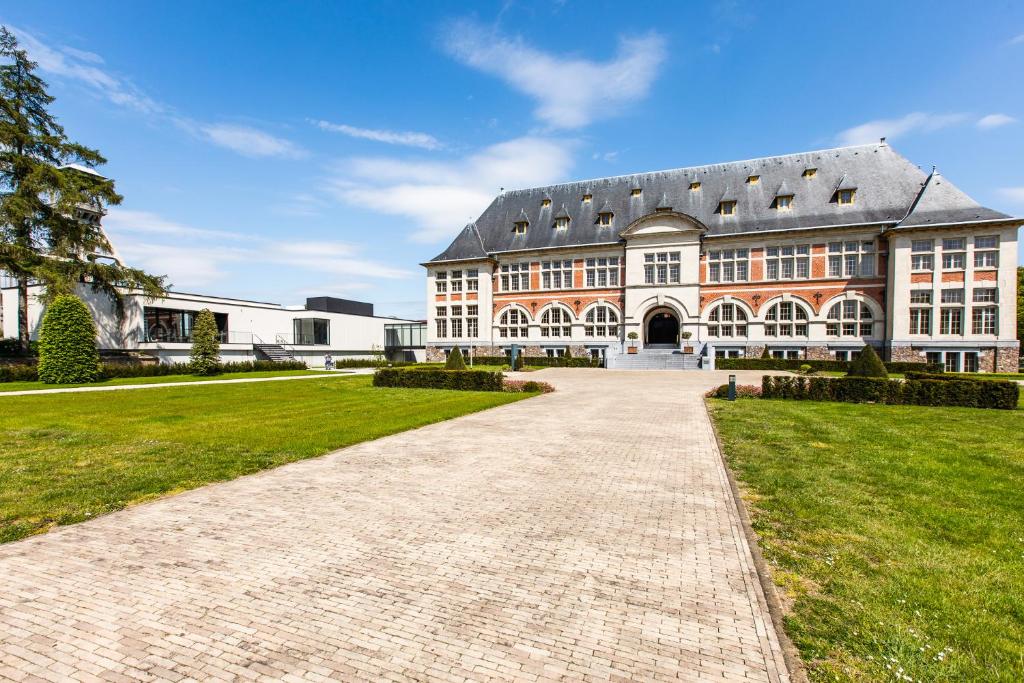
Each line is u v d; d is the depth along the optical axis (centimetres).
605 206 4403
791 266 3738
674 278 4038
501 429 1187
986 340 3123
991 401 1543
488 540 529
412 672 319
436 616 384
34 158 3016
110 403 1739
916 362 3119
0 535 544
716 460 870
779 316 3766
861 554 482
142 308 3797
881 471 789
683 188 4241
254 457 900
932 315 3247
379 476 777
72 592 423
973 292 3166
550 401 1733
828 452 928
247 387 2353
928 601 392
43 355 2664
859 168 3731
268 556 492
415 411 1498
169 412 1504
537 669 321
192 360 3431
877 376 1892
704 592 418
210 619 382
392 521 585
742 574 449
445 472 798
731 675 313
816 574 442
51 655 339
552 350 4456
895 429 1168
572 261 4416
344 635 360
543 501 654
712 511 612
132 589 428
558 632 362
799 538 523
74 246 3138
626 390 2084
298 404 1697
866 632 352
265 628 369
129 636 361
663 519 587
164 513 614
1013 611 377
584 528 561
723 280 3928
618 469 812
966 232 3167
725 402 1697
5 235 2836
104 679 315
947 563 460
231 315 4488
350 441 1035
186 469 819
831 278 3600
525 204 4844
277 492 696
